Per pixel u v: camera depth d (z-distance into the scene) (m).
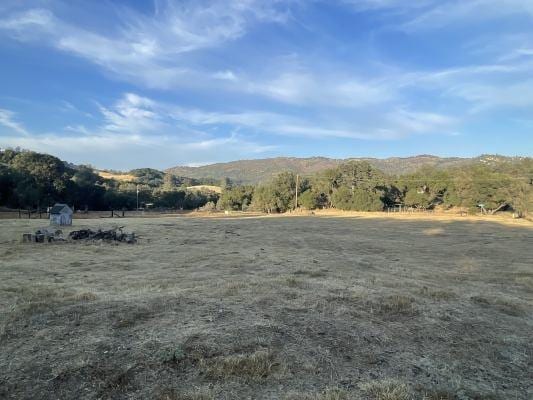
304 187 112.12
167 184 168.00
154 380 5.43
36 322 7.55
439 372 6.18
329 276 15.34
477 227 59.53
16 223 48.22
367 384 5.53
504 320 9.21
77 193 99.56
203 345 6.42
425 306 9.80
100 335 6.86
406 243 38.34
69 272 18.03
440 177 103.75
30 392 5.09
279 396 5.17
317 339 7.03
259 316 8.06
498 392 5.66
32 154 96.88
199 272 17.64
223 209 113.94
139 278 15.89
